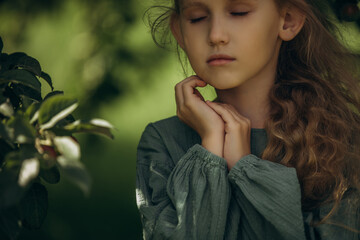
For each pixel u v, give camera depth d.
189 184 1.38
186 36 1.44
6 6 3.06
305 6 1.47
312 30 1.54
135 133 5.89
